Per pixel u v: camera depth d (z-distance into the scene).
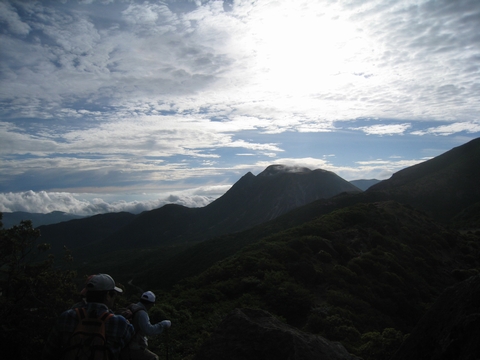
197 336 13.88
